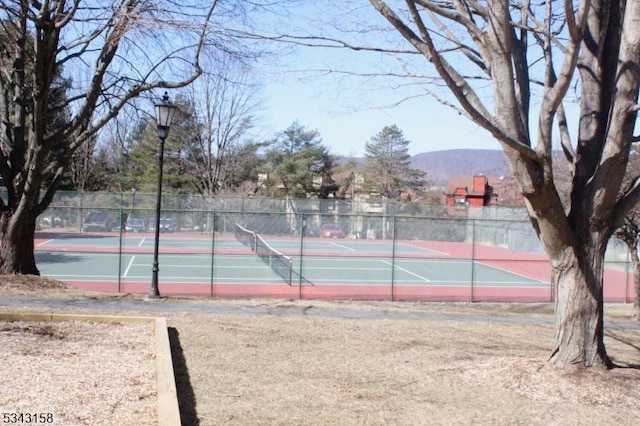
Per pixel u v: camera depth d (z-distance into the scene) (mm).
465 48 9516
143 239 42812
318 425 6719
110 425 5828
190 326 12195
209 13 15227
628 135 8195
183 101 50156
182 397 7512
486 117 7773
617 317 17453
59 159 17250
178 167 60594
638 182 8688
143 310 14242
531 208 9156
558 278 8852
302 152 65750
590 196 8531
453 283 28172
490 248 43875
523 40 9109
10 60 18609
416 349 10891
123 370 7871
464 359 10062
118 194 36719
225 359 9539
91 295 16250
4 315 11250
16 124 17875
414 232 44656
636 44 8016
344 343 11219
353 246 43219
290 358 9805
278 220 43969
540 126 7746
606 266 32812
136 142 59906
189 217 43969
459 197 74250
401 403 7602
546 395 7910
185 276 27125
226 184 62562
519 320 15836
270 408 7219
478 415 7219
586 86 8945
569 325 8734
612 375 8469
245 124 97125
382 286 26203
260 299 18016
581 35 7168
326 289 24594
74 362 8156
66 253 34094
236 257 34750
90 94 16547
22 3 14914
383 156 77938
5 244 17438
